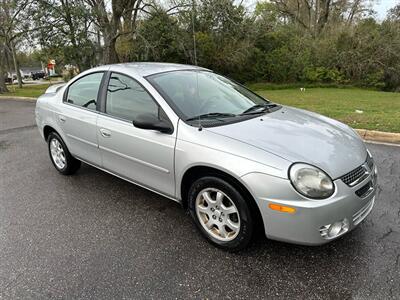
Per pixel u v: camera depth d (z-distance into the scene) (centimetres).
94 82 387
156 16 1858
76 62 1847
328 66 2377
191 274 257
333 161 253
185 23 1934
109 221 339
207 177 274
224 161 257
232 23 2144
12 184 443
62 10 1642
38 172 485
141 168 330
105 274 260
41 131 484
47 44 1755
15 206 379
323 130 301
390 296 228
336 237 246
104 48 1848
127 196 394
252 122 303
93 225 333
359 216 260
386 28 2358
